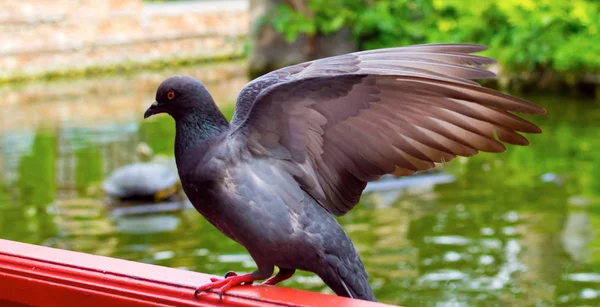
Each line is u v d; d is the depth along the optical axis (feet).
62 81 74.64
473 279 26.43
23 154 46.32
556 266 27.09
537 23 61.62
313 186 10.34
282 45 71.87
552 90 61.98
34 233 32.04
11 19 74.64
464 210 33.55
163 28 81.82
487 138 9.66
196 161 10.07
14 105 62.85
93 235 31.76
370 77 9.59
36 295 11.03
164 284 10.27
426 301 24.71
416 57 10.39
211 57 83.97
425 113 9.81
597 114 52.80
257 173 10.12
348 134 10.16
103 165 43.32
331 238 10.19
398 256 28.55
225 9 84.94
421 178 38.27
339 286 10.28
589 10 59.93
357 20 70.64
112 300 10.48
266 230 10.00
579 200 34.06
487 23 66.13
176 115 10.25
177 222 33.37
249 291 10.07
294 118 10.10
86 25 78.18
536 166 39.99
